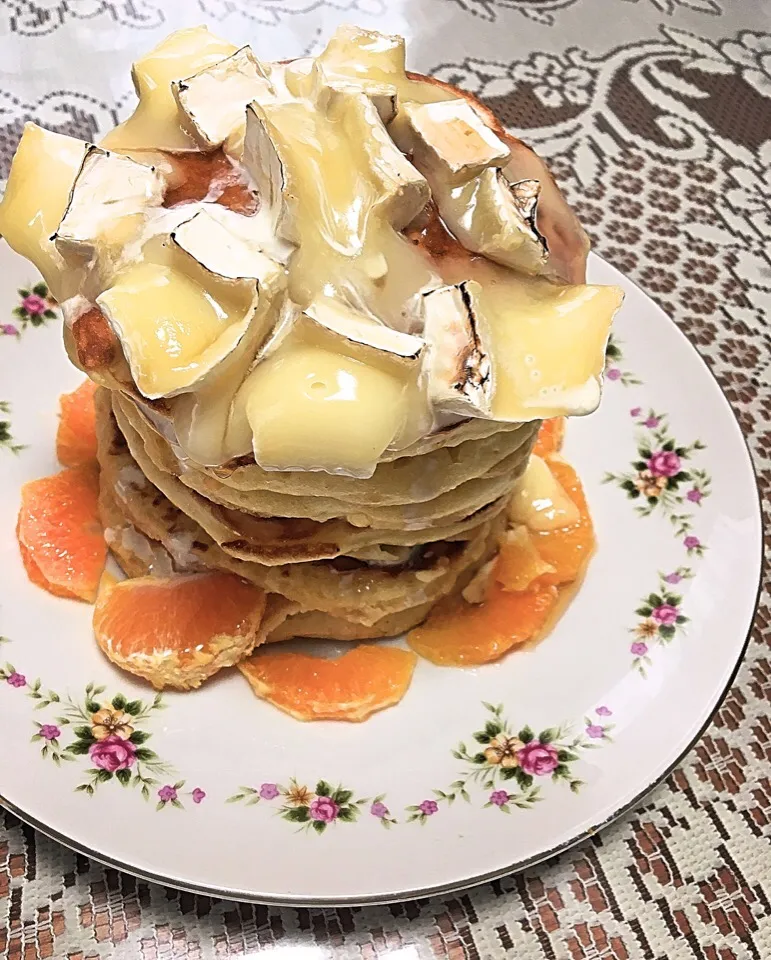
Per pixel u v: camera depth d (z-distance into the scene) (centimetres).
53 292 25
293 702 28
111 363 23
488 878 24
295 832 25
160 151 25
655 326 37
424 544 29
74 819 24
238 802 25
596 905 26
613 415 35
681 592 31
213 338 22
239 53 26
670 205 48
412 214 24
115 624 28
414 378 22
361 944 25
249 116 24
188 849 24
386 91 25
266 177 23
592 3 57
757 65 55
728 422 35
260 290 21
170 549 28
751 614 30
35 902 24
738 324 43
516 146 29
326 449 21
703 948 26
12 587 29
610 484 34
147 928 24
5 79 46
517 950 25
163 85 27
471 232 24
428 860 24
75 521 30
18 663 27
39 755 25
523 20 55
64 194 25
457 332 22
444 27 54
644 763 27
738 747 30
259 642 28
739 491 33
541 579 30
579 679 29
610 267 38
